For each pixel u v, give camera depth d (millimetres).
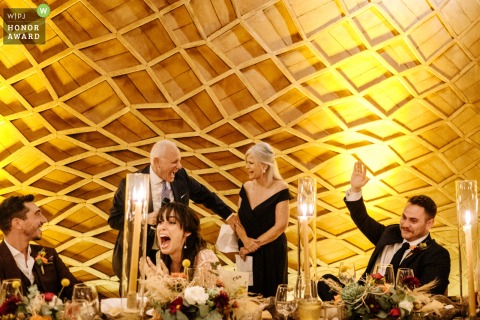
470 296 2781
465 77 5801
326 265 6168
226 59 5590
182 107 5750
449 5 5551
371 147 6000
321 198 6137
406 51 5699
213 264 2957
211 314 2742
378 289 2980
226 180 6059
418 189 6113
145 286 2771
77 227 5852
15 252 3668
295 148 5980
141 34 5406
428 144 5961
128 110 5613
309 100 5867
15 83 5289
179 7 5324
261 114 5859
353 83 5812
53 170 5648
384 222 6160
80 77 5414
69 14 5148
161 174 4355
